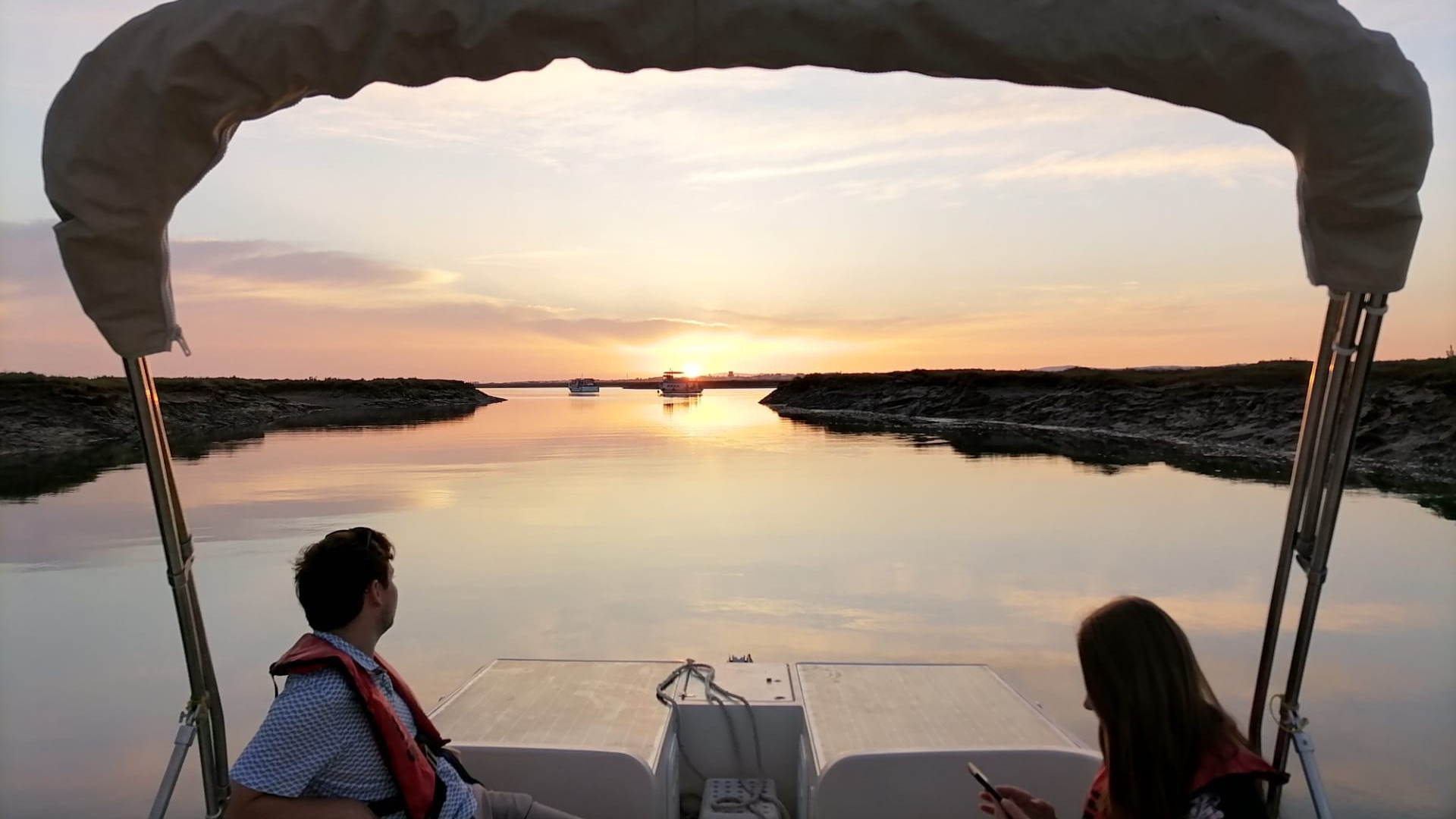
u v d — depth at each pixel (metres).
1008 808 2.13
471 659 7.38
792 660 7.36
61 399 33.12
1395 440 20.62
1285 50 1.85
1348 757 5.23
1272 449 25.42
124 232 1.95
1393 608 8.66
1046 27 1.90
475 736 3.01
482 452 28.02
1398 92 1.84
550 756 2.84
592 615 8.71
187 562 2.47
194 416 45.31
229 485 19.27
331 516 14.86
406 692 2.51
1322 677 6.68
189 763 5.44
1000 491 17.80
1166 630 1.87
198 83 1.90
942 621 8.46
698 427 42.25
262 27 1.88
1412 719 5.80
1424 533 12.35
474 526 13.95
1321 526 2.29
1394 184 1.90
